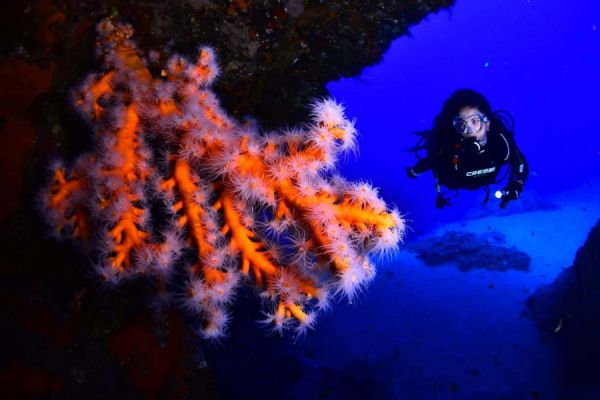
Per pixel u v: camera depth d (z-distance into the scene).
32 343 2.18
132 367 2.66
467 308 8.34
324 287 1.94
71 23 2.19
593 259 6.13
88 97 2.22
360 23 3.53
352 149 1.85
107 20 2.34
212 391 3.40
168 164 2.17
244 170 1.92
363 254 1.88
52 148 2.34
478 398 6.03
